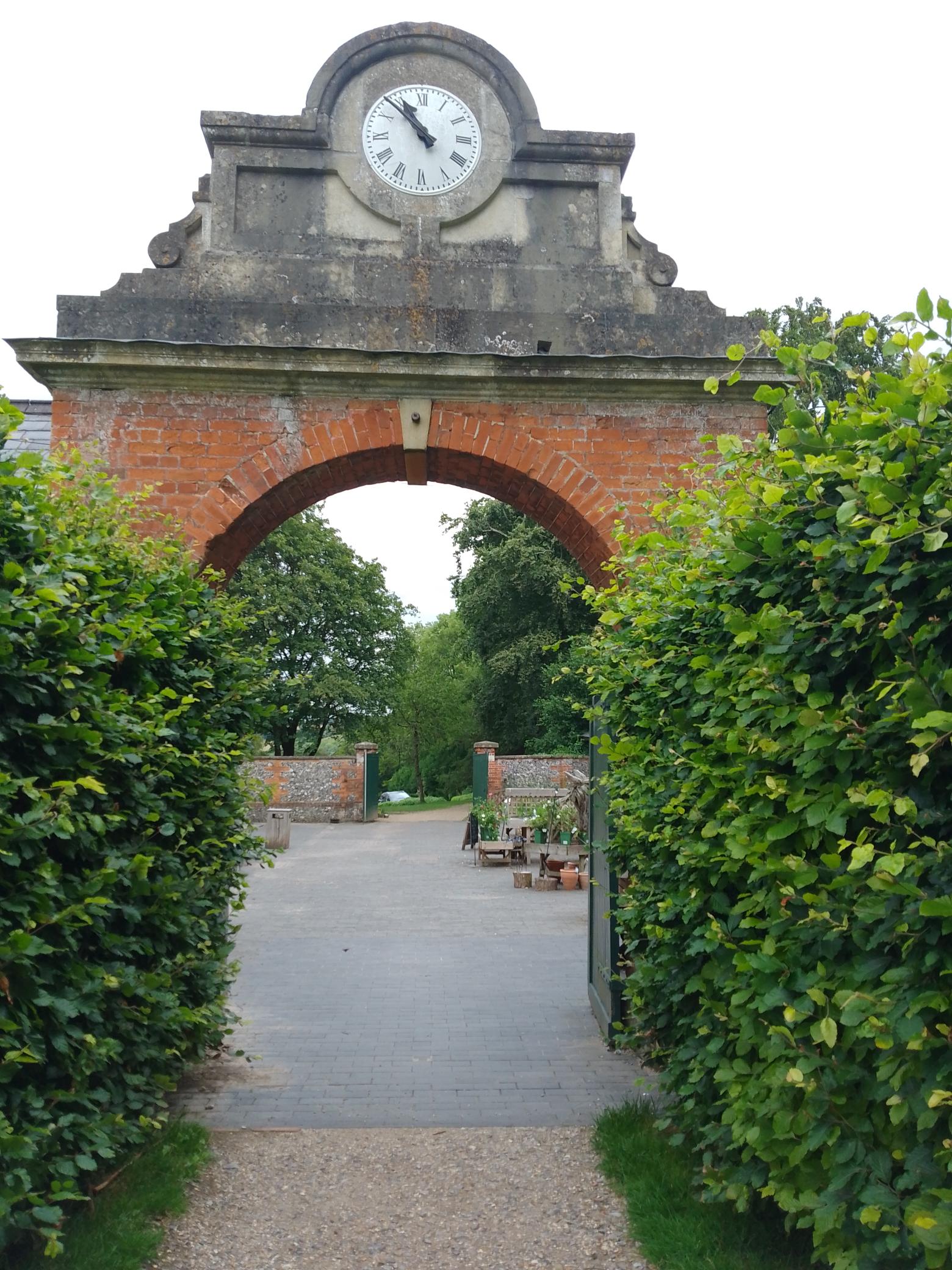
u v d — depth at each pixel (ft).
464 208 29.50
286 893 52.39
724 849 14.08
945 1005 9.14
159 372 27.94
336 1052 24.48
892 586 9.97
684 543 17.30
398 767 208.74
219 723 23.80
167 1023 17.48
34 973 12.25
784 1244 13.84
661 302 29.55
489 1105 20.81
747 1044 13.06
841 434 11.39
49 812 12.63
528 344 29.07
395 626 140.36
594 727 27.20
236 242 28.89
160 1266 14.16
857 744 10.54
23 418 13.70
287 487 29.09
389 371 28.09
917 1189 10.19
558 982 31.89
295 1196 16.57
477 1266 14.28
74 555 15.25
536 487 29.55
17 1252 13.38
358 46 29.63
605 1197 16.38
